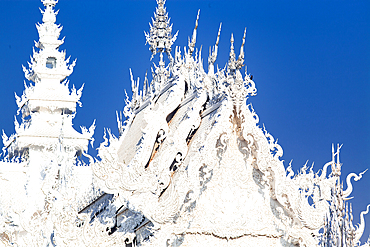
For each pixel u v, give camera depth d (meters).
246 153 20.78
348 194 21.30
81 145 40.28
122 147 31.16
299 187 20.44
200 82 24.08
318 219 20.41
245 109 19.98
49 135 39.41
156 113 22.56
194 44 24.73
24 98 41.06
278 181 20.22
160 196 20.72
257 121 20.08
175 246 19.84
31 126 39.50
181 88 23.42
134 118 33.19
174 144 20.44
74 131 40.50
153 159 21.19
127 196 19.00
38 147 39.62
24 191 37.22
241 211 20.55
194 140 20.09
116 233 20.17
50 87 40.56
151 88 31.20
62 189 24.62
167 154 20.02
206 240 20.17
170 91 25.20
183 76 23.81
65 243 19.53
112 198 22.88
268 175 20.53
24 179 37.91
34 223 23.06
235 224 20.39
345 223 21.00
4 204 29.67
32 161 38.91
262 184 20.88
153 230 19.45
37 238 22.31
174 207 19.28
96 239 19.84
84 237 19.73
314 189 20.67
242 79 19.95
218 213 20.34
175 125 23.66
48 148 39.34
